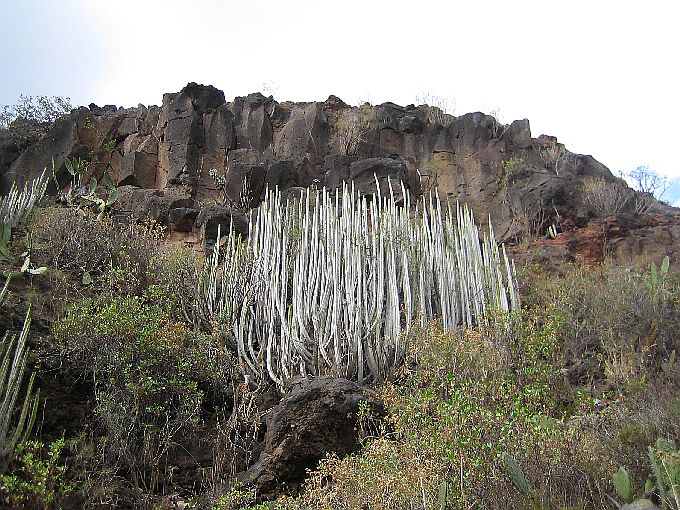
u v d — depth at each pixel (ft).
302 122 46.37
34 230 30.27
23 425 19.95
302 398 22.84
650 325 27.37
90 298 26.32
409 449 18.08
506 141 47.19
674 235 39.22
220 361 25.44
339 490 18.12
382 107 49.03
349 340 26.40
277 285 28.86
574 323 27.86
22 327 23.72
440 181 45.62
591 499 16.28
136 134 45.93
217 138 44.52
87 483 19.58
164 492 21.13
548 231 41.16
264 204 32.40
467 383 19.57
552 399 22.11
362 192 41.06
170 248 32.65
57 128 43.50
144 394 22.20
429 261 30.04
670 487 15.03
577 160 48.26
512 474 16.14
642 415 18.94
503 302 29.07
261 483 21.31
